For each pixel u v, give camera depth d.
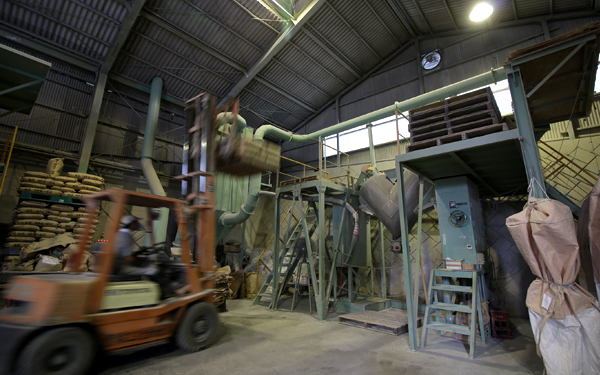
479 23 12.44
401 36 14.59
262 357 5.45
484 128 5.49
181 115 16.28
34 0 10.48
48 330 3.90
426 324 6.09
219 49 13.55
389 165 14.03
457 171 7.18
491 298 7.38
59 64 12.57
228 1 11.82
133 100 14.62
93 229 9.51
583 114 6.89
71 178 10.11
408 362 5.22
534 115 7.13
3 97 8.21
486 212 10.32
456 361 5.26
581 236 4.77
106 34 11.86
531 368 4.91
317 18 13.18
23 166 11.37
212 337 5.98
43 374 3.68
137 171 14.14
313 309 10.14
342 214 10.23
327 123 17.62
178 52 13.31
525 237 4.23
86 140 12.20
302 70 15.51
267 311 9.85
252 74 14.28
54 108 12.31
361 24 13.72
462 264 6.72
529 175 4.79
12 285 4.36
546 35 10.86
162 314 5.26
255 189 10.78
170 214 13.50
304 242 10.79
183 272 6.36
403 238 6.25
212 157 6.42
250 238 17.48
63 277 4.54
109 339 4.49
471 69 12.58
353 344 6.25
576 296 3.83
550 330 3.93
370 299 10.34
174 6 11.58
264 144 6.07
